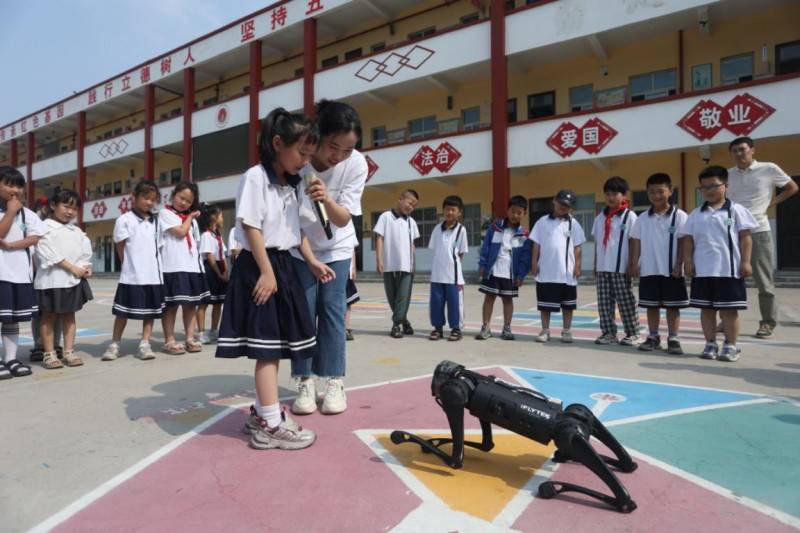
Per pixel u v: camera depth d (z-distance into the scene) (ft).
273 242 8.37
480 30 51.31
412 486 6.69
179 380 12.74
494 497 6.38
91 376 13.24
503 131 49.83
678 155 48.34
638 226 16.74
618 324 23.75
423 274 57.67
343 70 60.39
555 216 18.33
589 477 7.00
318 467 7.32
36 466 7.44
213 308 19.20
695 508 6.07
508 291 18.72
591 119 45.65
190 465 7.44
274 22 66.39
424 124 63.67
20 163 114.73
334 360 9.95
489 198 59.00
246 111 69.67
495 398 7.01
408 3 61.87
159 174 90.63
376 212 66.85
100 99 89.97
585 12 45.70
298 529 5.64
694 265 14.92
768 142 44.14
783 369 13.42
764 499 6.29
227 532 5.59
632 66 50.42
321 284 10.04
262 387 8.14
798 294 33.06
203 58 74.49
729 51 45.83
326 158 9.34
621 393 11.11
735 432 8.63
